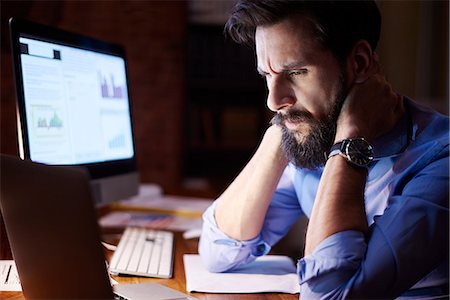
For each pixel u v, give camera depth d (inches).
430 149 42.9
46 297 31.9
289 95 41.6
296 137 43.2
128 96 73.0
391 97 44.7
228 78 131.5
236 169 134.1
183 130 119.2
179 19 112.7
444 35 155.1
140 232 64.3
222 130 131.9
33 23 52.6
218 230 50.9
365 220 39.9
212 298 43.9
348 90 42.5
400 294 39.2
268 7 40.0
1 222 48.2
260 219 50.6
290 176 53.0
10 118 59.3
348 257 38.4
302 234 78.9
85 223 30.9
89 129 62.3
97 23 108.1
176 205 81.8
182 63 114.3
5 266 46.9
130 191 71.6
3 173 31.6
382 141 44.4
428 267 39.0
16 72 49.7
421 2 154.6
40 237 31.7
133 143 73.6
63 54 57.4
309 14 39.6
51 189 31.1
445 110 150.3
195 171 133.6
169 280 48.2
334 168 41.2
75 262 31.3
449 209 39.3
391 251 38.3
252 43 43.9
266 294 45.4
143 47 112.1
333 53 40.6
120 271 48.3
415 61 156.0
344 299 38.0
